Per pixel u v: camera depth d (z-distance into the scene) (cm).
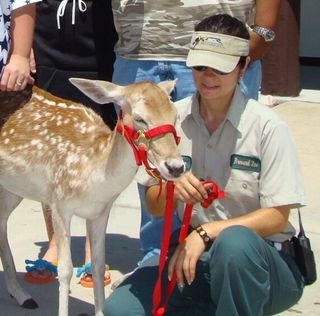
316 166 828
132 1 521
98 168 449
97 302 480
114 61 579
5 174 489
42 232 654
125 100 425
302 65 1552
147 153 410
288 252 425
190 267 398
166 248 411
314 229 659
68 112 482
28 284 559
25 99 494
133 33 527
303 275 424
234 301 391
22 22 472
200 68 408
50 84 582
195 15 511
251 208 426
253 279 387
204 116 429
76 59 574
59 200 464
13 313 519
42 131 475
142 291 424
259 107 420
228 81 409
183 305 427
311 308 520
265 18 511
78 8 565
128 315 416
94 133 465
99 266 479
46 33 575
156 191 436
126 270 587
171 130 405
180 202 438
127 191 752
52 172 467
